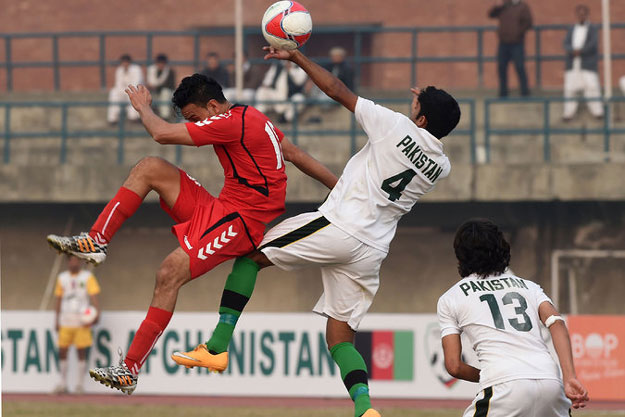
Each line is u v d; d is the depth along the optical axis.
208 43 83.94
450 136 66.75
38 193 62.97
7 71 77.50
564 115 67.19
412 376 47.81
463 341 44.22
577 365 47.22
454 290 19.11
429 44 81.19
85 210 64.88
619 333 47.16
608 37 64.12
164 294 18.58
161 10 84.38
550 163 59.41
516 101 62.91
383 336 48.09
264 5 83.19
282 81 67.19
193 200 19.02
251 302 63.53
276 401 46.69
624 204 61.06
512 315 18.52
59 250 18.19
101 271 64.62
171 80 69.69
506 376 17.95
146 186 18.86
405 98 70.94
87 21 84.88
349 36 85.56
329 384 48.00
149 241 64.44
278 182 19.27
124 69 70.62
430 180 20.17
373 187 19.66
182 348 48.72
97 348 50.06
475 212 62.31
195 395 48.59
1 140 70.62
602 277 61.31
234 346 48.66
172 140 18.50
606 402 46.75
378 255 19.92
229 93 66.56
